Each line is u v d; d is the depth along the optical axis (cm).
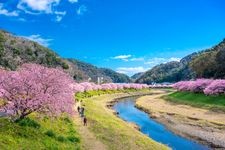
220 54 15000
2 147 2502
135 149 4153
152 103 12694
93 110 8450
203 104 10556
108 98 16275
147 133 6378
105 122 6091
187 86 14138
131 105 12675
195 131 6519
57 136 3534
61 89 3825
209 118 8000
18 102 3462
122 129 5553
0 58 15650
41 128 3606
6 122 3188
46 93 3634
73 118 5775
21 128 3181
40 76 3675
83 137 4347
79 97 13500
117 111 10388
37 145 2898
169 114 9081
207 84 12750
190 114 8800
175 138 5909
